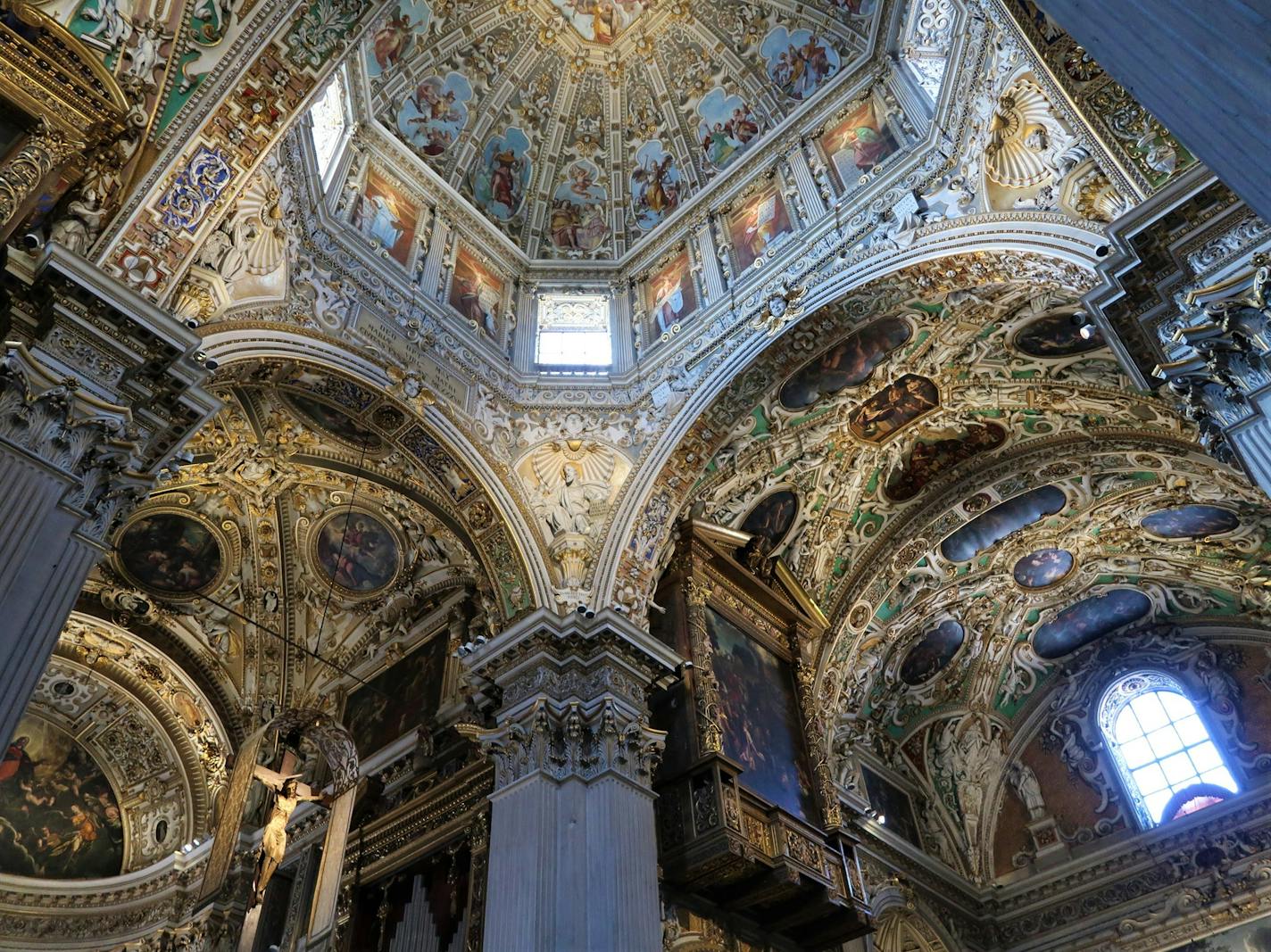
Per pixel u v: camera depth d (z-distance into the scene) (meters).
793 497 16.48
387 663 17.42
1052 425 15.84
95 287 8.75
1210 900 17.47
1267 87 2.72
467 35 17.86
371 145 16.41
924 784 21.22
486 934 10.70
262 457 15.38
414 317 14.80
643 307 17.53
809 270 14.57
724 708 14.05
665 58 19.00
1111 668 20.86
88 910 16.88
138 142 9.67
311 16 10.77
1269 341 7.91
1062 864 19.61
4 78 8.76
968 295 13.40
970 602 19.48
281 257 12.70
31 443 8.01
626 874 10.84
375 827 14.84
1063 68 9.89
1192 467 15.41
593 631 12.85
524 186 19.02
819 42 17.11
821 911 13.27
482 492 14.21
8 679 7.02
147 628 17.22
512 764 12.02
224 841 11.69
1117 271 9.09
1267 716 18.69
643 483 14.52
